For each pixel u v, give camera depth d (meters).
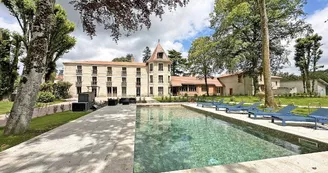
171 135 6.70
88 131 5.61
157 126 8.45
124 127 6.23
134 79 37.50
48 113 11.33
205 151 4.93
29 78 5.64
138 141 5.89
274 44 23.38
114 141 4.46
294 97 20.12
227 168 2.86
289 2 21.20
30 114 5.72
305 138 4.93
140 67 38.03
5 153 3.62
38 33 5.73
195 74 34.06
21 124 5.46
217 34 25.61
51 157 3.38
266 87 11.65
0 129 6.54
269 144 5.57
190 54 32.88
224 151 4.93
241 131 7.36
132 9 8.38
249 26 22.75
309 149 4.79
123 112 11.02
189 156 4.54
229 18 21.77
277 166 2.94
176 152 4.83
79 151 3.71
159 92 36.84
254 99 20.06
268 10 21.66
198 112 13.40
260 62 24.59
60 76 46.44
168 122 9.53
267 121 7.43
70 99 27.50
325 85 34.97
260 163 3.08
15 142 4.51
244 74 27.17
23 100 5.56
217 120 10.05
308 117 6.43
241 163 3.08
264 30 12.06
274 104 11.35
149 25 9.18
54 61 24.09
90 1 7.84
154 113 13.34
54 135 5.09
